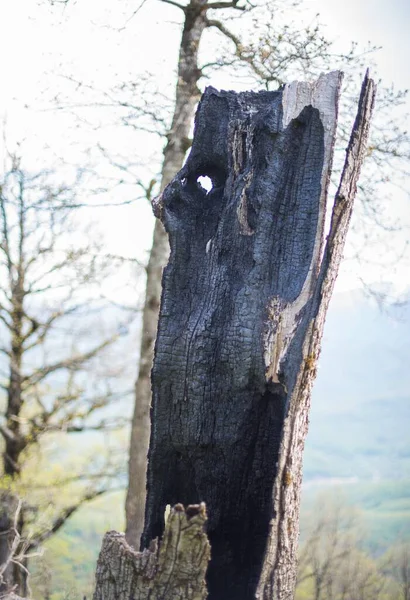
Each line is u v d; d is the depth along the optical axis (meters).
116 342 13.47
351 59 9.91
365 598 12.22
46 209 11.57
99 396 13.38
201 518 3.47
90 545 14.17
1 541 11.83
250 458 4.37
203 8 10.73
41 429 12.99
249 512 4.40
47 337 13.22
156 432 4.48
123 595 3.60
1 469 13.07
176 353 4.41
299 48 9.90
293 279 4.31
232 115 4.69
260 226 4.40
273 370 4.14
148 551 3.62
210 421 4.37
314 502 13.96
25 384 13.23
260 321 4.24
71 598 10.52
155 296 11.52
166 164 11.09
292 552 4.02
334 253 4.06
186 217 4.70
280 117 4.47
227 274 4.46
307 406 4.15
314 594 12.28
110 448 13.57
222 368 4.34
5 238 12.71
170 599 3.49
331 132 4.39
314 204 4.37
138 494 11.20
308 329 3.96
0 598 5.82
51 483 12.95
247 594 4.23
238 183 4.54
